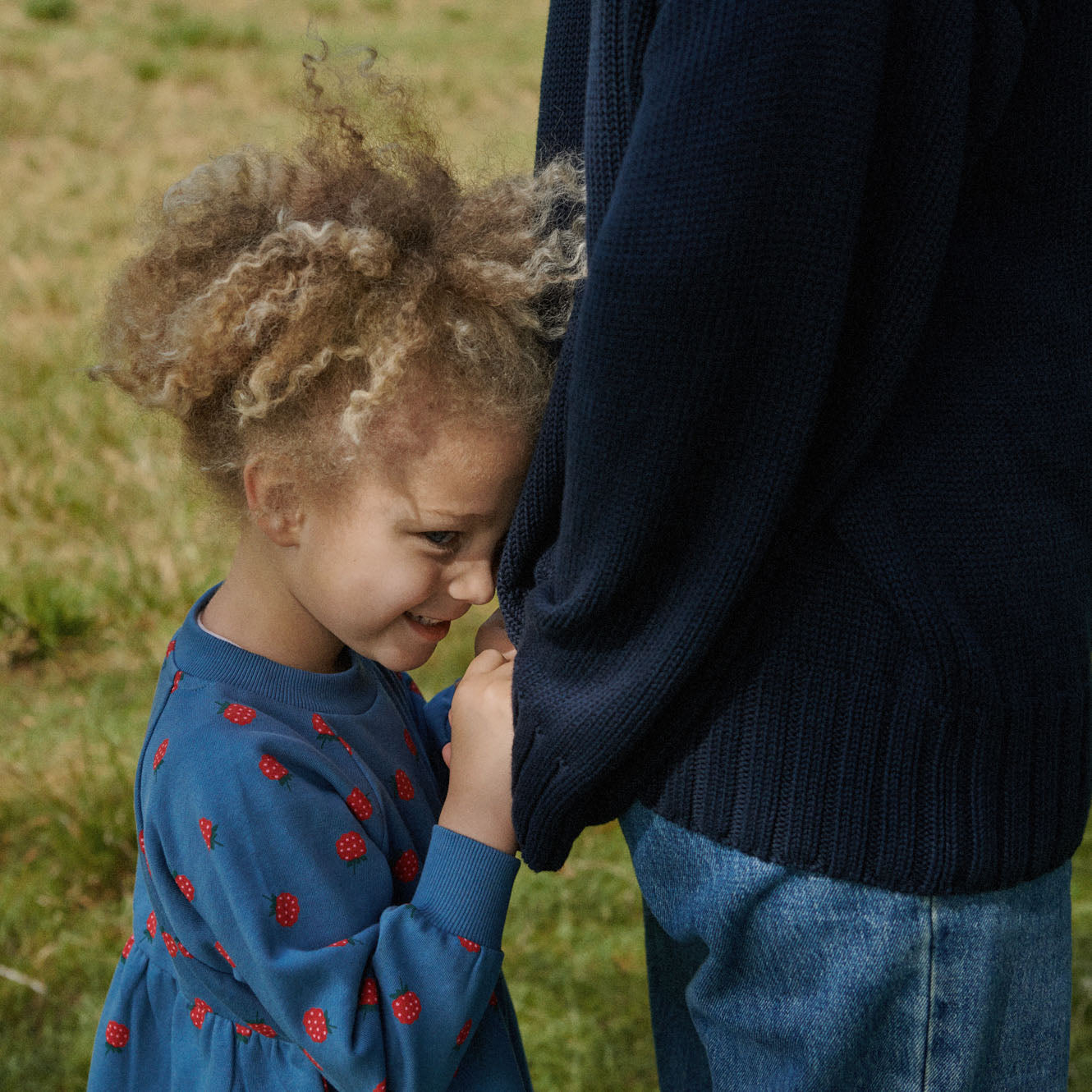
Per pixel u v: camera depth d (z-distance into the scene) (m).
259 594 1.24
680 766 0.99
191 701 1.21
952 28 0.87
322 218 1.10
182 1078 1.26
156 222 1.22
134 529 3.91
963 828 0.94
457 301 1.08
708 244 0.84
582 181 1.14
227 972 1.21
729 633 0.95
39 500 3.97
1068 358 0.97
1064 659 0.98
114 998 1.32
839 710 0.94
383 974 1.13
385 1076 1.13
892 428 0.93
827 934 0.97
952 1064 0.99
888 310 0.89
